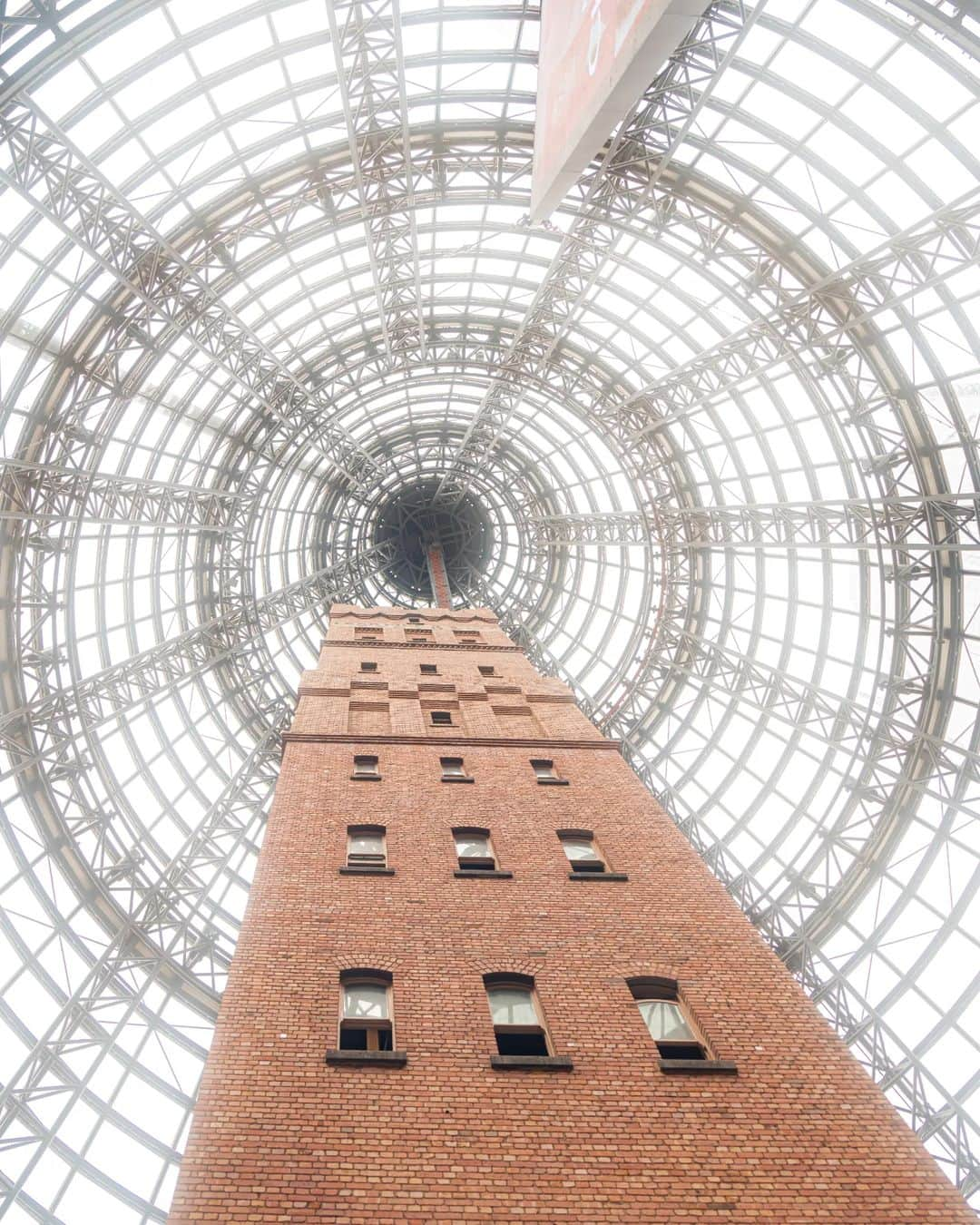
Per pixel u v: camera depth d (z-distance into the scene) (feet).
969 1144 72.84
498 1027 36.88
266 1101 30.37
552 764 67.10
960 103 54.08
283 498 124.36
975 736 79.92
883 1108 32.35
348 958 38.96
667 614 112.27
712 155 66.33
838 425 79.87
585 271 83.82
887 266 65.92
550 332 99.09
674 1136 30.58
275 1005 35.29
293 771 61.46
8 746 77.46
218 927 96.73
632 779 63.82
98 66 54.44
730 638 107.45
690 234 76.59
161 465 90.48
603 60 28.17
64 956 82.58
